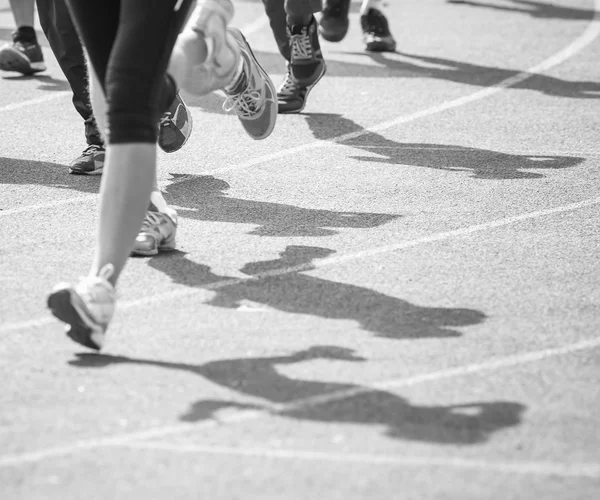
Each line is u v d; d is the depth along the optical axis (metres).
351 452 5.04
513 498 4.64
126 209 6.14
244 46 8.44
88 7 6.64
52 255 7.99
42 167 10.69
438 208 9.37
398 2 23.52
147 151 6.13
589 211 9.30
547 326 6.70
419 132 12.24
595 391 5.75
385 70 15.90
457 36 19.02
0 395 5.62
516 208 9.38
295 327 6.65
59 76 15.44
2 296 7.12
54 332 6.52
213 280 7.52
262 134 9.01
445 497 4.64
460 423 5.35
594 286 7.45
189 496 4.62
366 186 10.07
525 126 12.55
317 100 13.92
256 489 4.68
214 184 10.12
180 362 6.09
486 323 6.73
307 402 5.58
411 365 6.07
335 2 15.52
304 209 9.33
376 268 7.78
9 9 21.80
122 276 7.57
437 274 7.66
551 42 18.45
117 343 6.36
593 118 12.97
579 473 4.87
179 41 6.57
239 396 5.65
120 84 6.07
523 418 5.41
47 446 5.07
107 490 4.67
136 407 5.50
